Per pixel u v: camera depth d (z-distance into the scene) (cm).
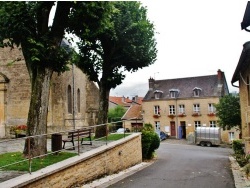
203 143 4759
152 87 6297
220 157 2384
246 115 2047
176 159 2172
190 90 5850
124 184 1136
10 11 1106
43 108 1208
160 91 6056
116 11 1246
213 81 5791
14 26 1121
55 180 953
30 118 1202
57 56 1197
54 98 2420
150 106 6100
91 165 1195
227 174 1374
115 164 1447
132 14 2033
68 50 1356
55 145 1258
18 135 2270
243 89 2130
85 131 1600
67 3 1202
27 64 1274
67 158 1149
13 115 2422
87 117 3034
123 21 1969
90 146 1491
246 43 1311
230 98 3409
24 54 1245
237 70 1856
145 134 2066
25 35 1166
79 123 2833
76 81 2831
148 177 1296
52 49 1181
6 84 2450
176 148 3741
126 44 2020
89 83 3097
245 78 1991
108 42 2034
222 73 5791
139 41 2055
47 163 1059
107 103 2102
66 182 1012
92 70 2112
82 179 1117
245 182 1162
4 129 2405
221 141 4922
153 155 2261
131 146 1727
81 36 1310
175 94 5903
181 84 6056
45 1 1179
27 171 948
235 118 3328
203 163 1866
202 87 5775
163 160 2098
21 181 816
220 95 5481
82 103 2981
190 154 2716
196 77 6028
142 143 2050
